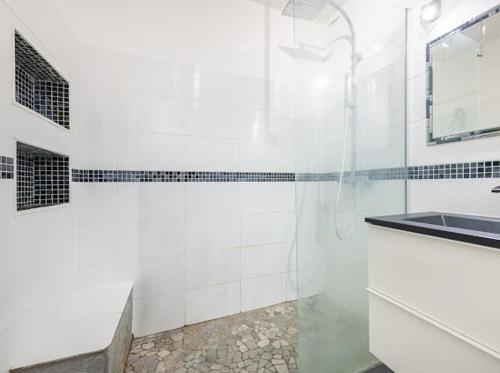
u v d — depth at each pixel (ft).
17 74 3.75
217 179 5.87
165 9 5.36
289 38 6.55
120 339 3.92
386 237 2.86
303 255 4.50
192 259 5.65
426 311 2.42
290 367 4.20
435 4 4.08
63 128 4.19
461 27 3.73
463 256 2.10
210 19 5.76
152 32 5.26
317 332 4.33
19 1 3.02
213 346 4.78
